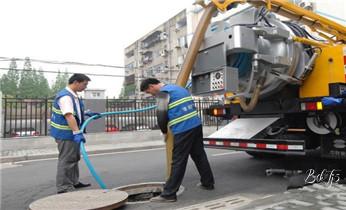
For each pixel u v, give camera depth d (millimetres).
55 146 12391
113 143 13562
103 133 13406
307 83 5547
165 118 4516
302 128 5867
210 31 5117
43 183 6234
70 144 5098
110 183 5895
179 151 4418
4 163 9469
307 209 3586
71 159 5125
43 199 4238
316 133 5707
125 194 4453
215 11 4941
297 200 3949
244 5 5086
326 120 5535
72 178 5211
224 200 4402
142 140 14250
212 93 4848
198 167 5059
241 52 4879
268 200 4082
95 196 4340
